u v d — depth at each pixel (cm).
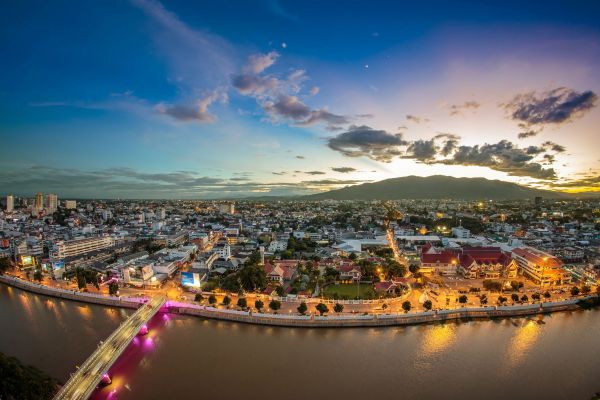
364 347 14262
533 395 11325
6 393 10050
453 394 11325
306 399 11000
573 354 13800
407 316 16375
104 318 17512
